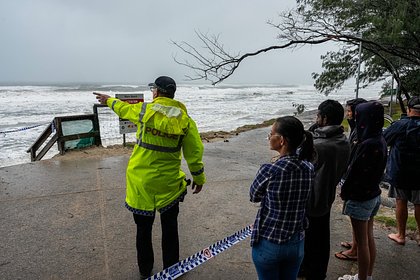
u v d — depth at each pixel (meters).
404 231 3.86
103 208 4.83
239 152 9.21
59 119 8.13
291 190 2.12
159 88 2.83
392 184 3.74
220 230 4.23
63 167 7.00
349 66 14.77
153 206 2.94
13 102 35.72
